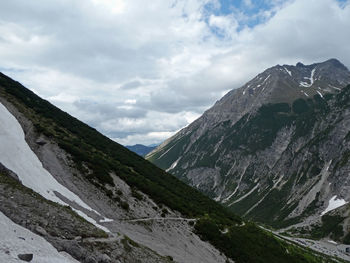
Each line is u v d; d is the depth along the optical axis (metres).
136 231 50.72
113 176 65.69
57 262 22.58
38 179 45.03
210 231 64.12
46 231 27.66
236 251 62.12
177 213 65.88
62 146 64.75
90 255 27.42
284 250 81.69
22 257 19.97
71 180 55.31
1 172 36.69
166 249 49.38
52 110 99.50
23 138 58.28
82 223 34.31
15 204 28.89
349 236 191.88
